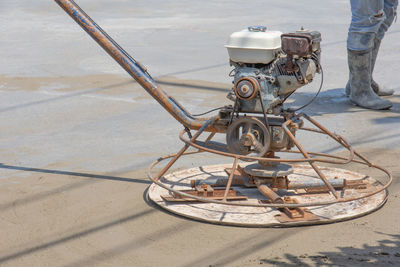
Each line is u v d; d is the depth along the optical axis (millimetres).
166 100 4926
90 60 11977
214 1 22734
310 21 17188
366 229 4230
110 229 4270
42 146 6504
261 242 4016
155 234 4176
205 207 4613
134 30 15820
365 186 5027
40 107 8352
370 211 4547
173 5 21469
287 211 4426
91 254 3869
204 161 6023
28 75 10516
